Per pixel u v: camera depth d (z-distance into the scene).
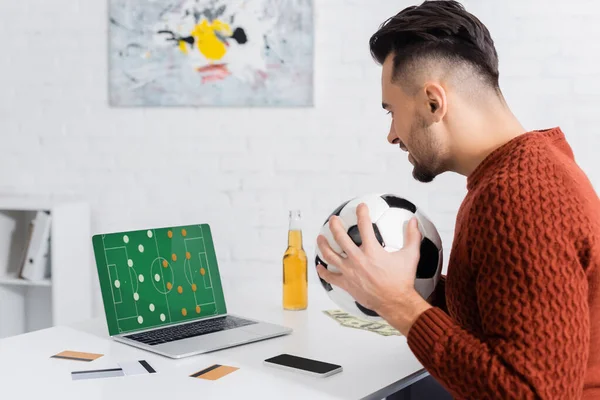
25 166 3.33
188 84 3.11
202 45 3.08
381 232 1.30
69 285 3.13
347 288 1.23
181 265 1.82
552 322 0.98
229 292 2.13
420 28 1.20
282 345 1.58
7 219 3.24
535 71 2.77
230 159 3.11
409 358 1.49
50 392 1.27
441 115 1.20
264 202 3.09
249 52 3.04
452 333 1.09
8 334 3.25
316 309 1.91
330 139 3.00
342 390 1.29
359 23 2.94
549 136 1.20
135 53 3.15
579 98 2.74
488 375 1.01
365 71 2.95
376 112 2.96
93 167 3.26
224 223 3.13
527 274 0.99
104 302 1.65
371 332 1.68
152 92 3.15
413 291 1.17
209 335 1.63
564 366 0.98
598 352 1.11
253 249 3.11
